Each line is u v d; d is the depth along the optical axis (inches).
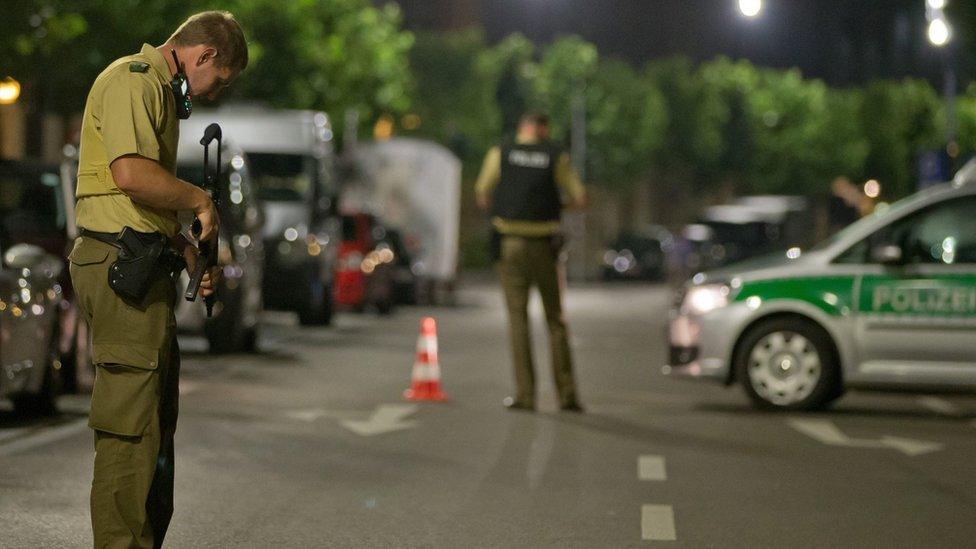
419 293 1862.7
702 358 730.2
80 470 512.7
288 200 1365.7
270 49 2251.5
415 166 2041.1
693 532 426.6
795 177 5403.5
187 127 1325.0
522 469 534.9
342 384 829.2
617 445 597.6
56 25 1195.3
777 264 731.4
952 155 1445.6
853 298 711.7
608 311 1830.7
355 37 2783.0
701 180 5255.9
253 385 813.2
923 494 490.9
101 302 306.8
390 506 460.4
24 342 614.9
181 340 1128.8
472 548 402.3
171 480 317.1
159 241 308.0
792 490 496.7
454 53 4099.4
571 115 4372.5
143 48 312.0
